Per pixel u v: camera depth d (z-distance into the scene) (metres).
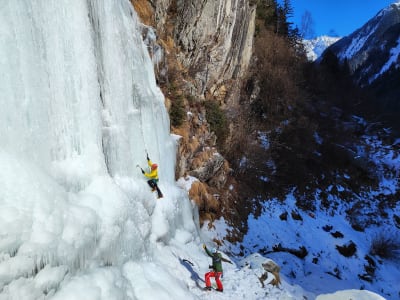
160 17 14.62
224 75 18.75
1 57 4.11
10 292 3.34
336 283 14.23
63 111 5.20
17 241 3.50
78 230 4.41
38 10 4.76
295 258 15.05
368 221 21.25
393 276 17.27
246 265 9.73
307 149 22.72
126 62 7.56
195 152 13.98
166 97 12.79
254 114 21.77
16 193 3.79
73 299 3.96
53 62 5.03
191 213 10.72
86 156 5.63
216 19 16.59
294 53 30.69
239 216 15.50
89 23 5.96
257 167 18.62
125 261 5.72
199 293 7.14
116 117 6.90
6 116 4.12
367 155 27.30
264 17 28.53
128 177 7.14
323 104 30.00
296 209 19.14
